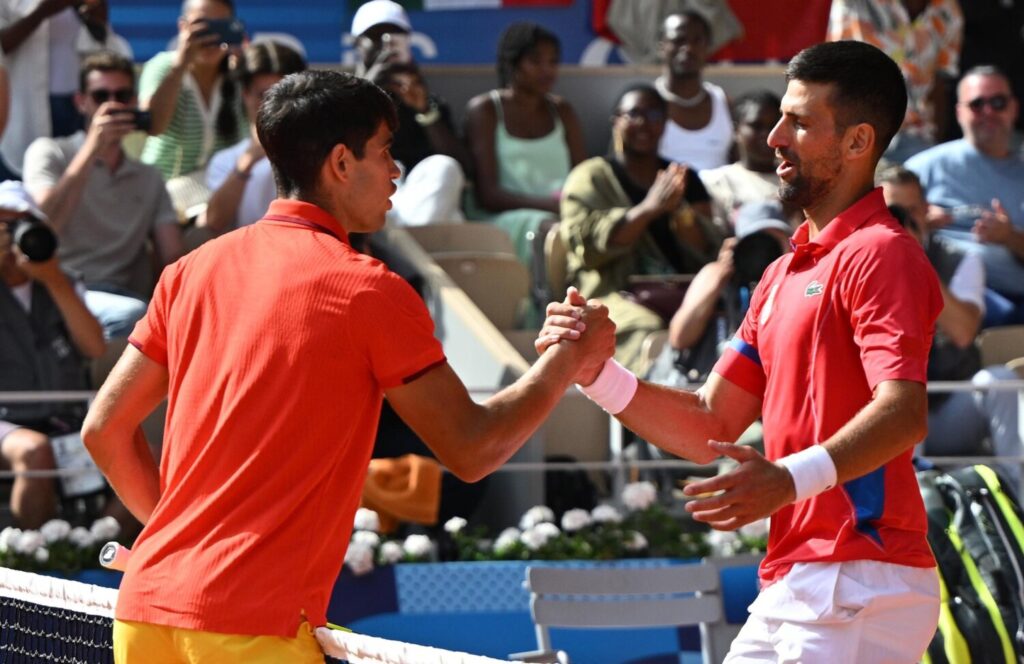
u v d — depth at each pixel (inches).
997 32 1595.7
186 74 1278.3
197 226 1178.6
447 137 1331.2
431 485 944.3
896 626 478.6
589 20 1563.7
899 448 446.3
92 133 1103.0
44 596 500.4
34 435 922.1
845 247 478.6
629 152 1221.1
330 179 446.3
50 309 968.3
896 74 492.7
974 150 1315.2
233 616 402.3
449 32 1549.0
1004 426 1019.3
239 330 425.7
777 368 491.8
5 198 965.8
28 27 1237.7
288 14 1529.3
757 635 503.8
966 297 1090.7
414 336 426.0
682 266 1213.1
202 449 422.0
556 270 1219.9
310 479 414.0
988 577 710.5
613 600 826.2
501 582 917.8
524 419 454.0
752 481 428.1
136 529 943.7
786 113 498.6
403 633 908.0
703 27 1391.5
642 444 1025.5
